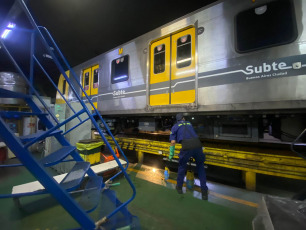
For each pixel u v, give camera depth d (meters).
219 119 2.96
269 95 2.21
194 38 3.00
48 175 1.01
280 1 2.22
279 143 3.09
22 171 3.57
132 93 3.91
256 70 2.31
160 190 2.61
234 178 3.15
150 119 4.14
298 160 2.09
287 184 2.84
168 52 3.37
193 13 2.95
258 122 2.65
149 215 1.99
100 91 4.75
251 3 2.39
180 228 1.77
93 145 3.16
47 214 2.04
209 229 1.75
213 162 2.74
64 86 6.34
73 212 1.07
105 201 1.81
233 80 2.48
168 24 3.31
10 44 7.34
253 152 2.46
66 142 1.92
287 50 2.13
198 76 2.82
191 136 2.41
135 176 3.19
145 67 3.68
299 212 1.29
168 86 3.34
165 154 3.33
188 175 2.67
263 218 1.40
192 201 2.29
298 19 2.09
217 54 2.64
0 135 0.92
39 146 5.27
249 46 2.38
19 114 1.48
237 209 2.09
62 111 3.73
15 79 4.96
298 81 2.04
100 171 2.71
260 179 3.08
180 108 3.03
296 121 2.44
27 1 5.70
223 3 2.63
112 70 4.42
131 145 4.00
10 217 1.98
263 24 2.30
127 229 1.61
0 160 4.00
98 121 5.84
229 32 2.55
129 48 4.02
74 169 1.64
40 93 11.28
